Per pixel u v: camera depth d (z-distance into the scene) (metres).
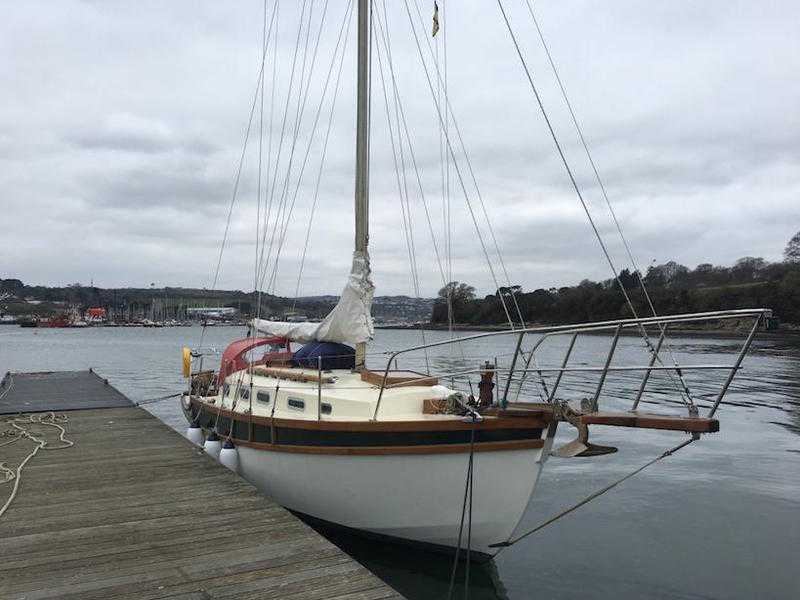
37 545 5.16
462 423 6.05
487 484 6.17
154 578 4.54
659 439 14.15
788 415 17.38
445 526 6.44
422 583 6.53
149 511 6.03
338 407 7.07
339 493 6.83
